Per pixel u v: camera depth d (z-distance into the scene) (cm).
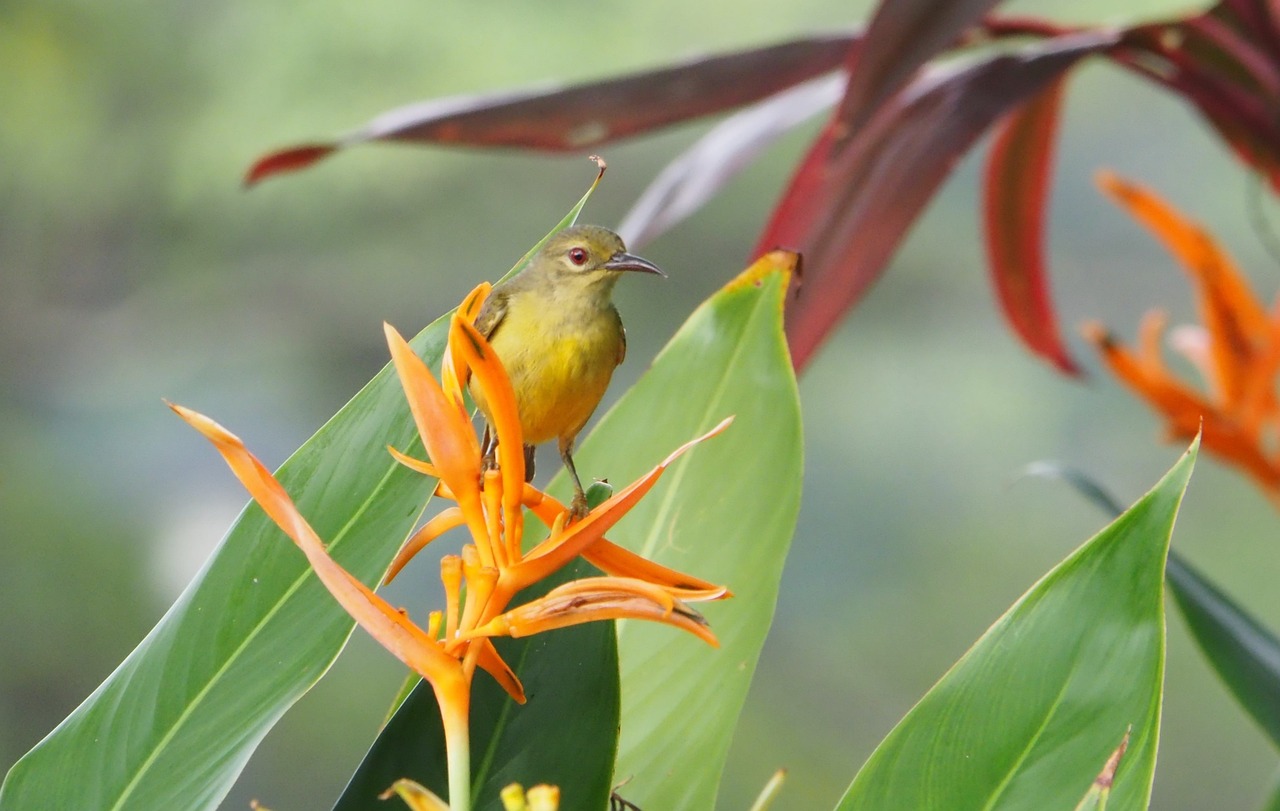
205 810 460
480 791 460
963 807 459
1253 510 1043
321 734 928
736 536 467
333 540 462
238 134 1059
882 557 1081
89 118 1079
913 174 478
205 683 461
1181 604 468
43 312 1112
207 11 1072
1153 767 458
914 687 1023
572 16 1033
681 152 1120
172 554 1004
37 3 1052
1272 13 479
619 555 458
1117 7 873
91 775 460
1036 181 488
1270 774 936
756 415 468
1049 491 1102
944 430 1129
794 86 482
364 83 1035
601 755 461
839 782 977
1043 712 459
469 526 457
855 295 478
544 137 482
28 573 973
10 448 1030
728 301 468
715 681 466
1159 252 1135
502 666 458
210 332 1121
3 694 935
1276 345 482
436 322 463
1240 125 481
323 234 1116
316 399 1100
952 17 471
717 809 942
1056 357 490
